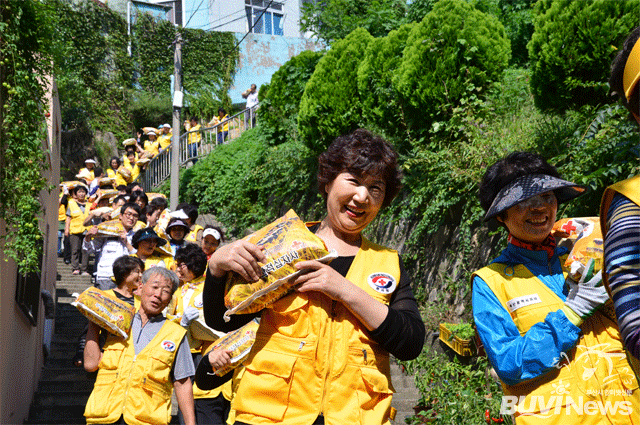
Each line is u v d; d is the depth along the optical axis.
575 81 5.80
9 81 5.10
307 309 2.05
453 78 7.50
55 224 10.98
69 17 24.31
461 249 6.79
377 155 2.17
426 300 7.41
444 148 7.44
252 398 2.04
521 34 10.82
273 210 13.05
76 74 23.56
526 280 2.43
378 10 12.91
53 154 10.03
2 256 5.26
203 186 15.91
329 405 1.99
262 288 2.00
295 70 13.12
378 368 2.07
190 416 4.07
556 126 6.05
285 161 12.48
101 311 3.97
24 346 6.84
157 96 26.05
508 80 7.95
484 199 2.66
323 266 2.02
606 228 1.56
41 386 8.15
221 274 2.11
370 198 2.17
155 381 3.99
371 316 2.00
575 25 5.75
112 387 3.94
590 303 2.18
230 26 29.14
